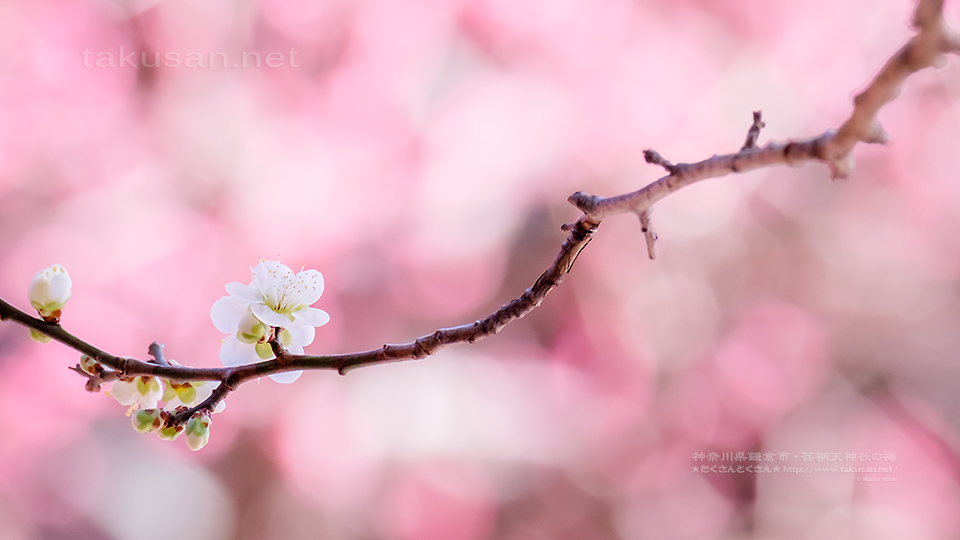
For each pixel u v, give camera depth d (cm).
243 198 146
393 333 151
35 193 139
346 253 148
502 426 148
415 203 151
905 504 149
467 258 153
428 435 146
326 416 142
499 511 148
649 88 155
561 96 155
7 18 135
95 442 135
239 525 141
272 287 67
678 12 156
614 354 154
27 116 137
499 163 153
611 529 150
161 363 67
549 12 152
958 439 155
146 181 143
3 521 127
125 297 136
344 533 143
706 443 154
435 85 154
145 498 137
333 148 149
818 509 149
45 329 66
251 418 139
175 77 146
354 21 150
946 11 127
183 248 140
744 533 150
